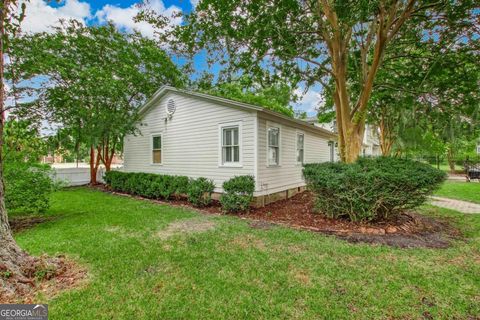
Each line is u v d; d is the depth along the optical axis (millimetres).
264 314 2262
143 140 10719
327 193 5281
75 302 2416
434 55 6672
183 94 8914
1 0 2764
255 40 5926
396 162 5250
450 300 2473
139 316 2229
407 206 4926
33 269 2820
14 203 5125
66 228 4957
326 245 3951
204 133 8320
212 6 5492
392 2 5277
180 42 6285
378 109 12023
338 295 2553
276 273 3014
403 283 2779
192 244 4008
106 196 9203
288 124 8992
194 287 2707
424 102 7570
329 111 12344
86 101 9984
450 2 5082
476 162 17500
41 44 8555
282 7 5355
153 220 5605
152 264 3262
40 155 6496
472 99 6758
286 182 8852
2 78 2920
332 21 5527
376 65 5953
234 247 3883
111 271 3059
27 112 8414
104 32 10422
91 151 12438
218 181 7934
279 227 5047
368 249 3771
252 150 7117
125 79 10734
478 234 4641
